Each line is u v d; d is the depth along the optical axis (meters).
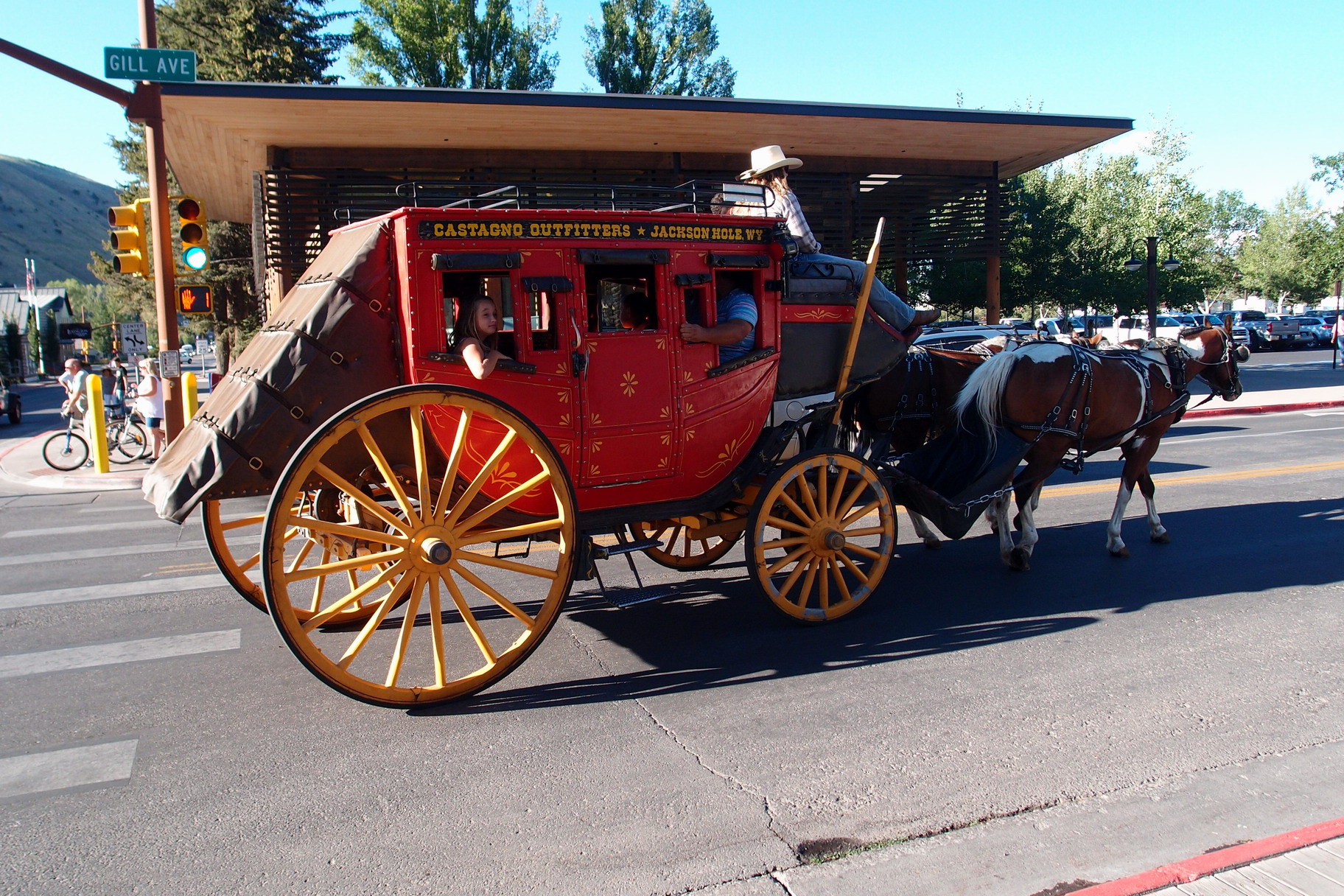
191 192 24.19
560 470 4.98
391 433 4.98
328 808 3.90
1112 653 5.54
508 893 3.29
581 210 5.15
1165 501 9.95
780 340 6.03
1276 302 77.50
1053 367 7.02
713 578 7.39
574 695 5.07
